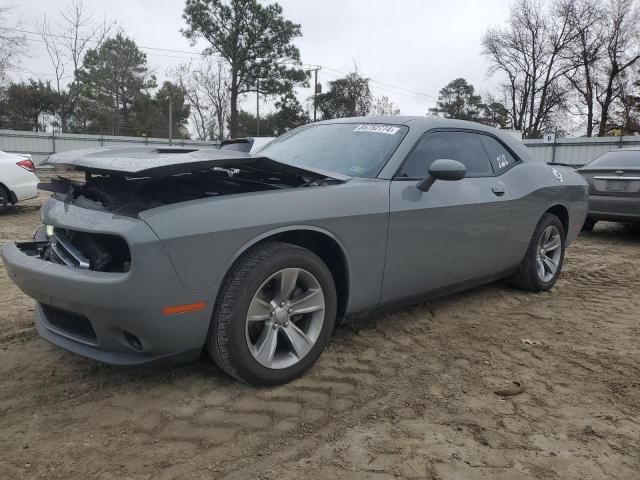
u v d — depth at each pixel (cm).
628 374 321
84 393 284
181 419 260
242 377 279
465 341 369
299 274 290
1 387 289
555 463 232
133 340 260
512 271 460
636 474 226
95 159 289
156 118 4725
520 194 432
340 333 375
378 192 326
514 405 282
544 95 4800
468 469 226
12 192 951
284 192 291
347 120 414
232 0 4094
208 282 257
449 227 367
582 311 442
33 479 214
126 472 220
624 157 815
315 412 269
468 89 6856
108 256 259
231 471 221
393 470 224
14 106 4341
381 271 332
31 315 401
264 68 4228
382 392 292
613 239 827
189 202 261
